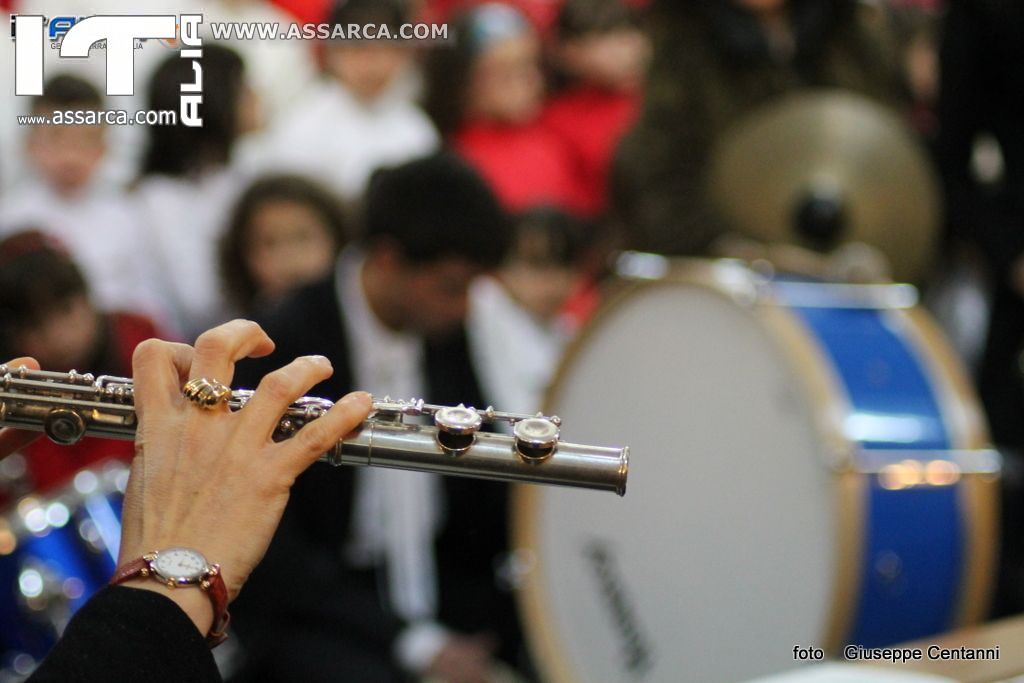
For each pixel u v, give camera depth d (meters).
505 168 12.07
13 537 6.98
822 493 7.13
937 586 7.25
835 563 6.94
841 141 9.91
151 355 3.64
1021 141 11.14
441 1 13.06
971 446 7.35
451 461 3.87
